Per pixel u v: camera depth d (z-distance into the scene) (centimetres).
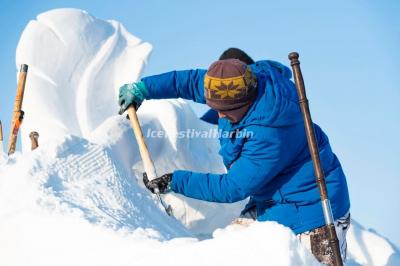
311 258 275
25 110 584
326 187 335
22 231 338
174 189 379
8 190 377
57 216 337
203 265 270
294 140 351
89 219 335
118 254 300
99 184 402
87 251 310
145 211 420
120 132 490
